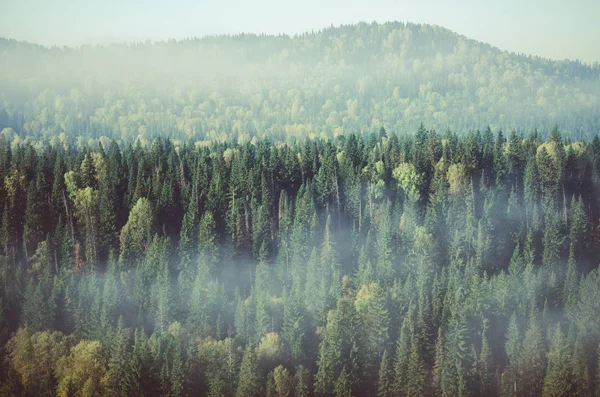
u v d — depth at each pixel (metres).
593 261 151.75
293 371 114.56
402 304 125.56
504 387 110.06
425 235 146.38
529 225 161.88
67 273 143.25
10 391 117.06
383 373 108.44
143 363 109.69
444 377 107.94
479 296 123.62
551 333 119.06
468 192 164.12
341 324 116.69
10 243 159.00
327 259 140.50
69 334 128.25
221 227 161.00
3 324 127.44
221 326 125.31
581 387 106.62
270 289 139.12
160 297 128.75
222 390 109.12
